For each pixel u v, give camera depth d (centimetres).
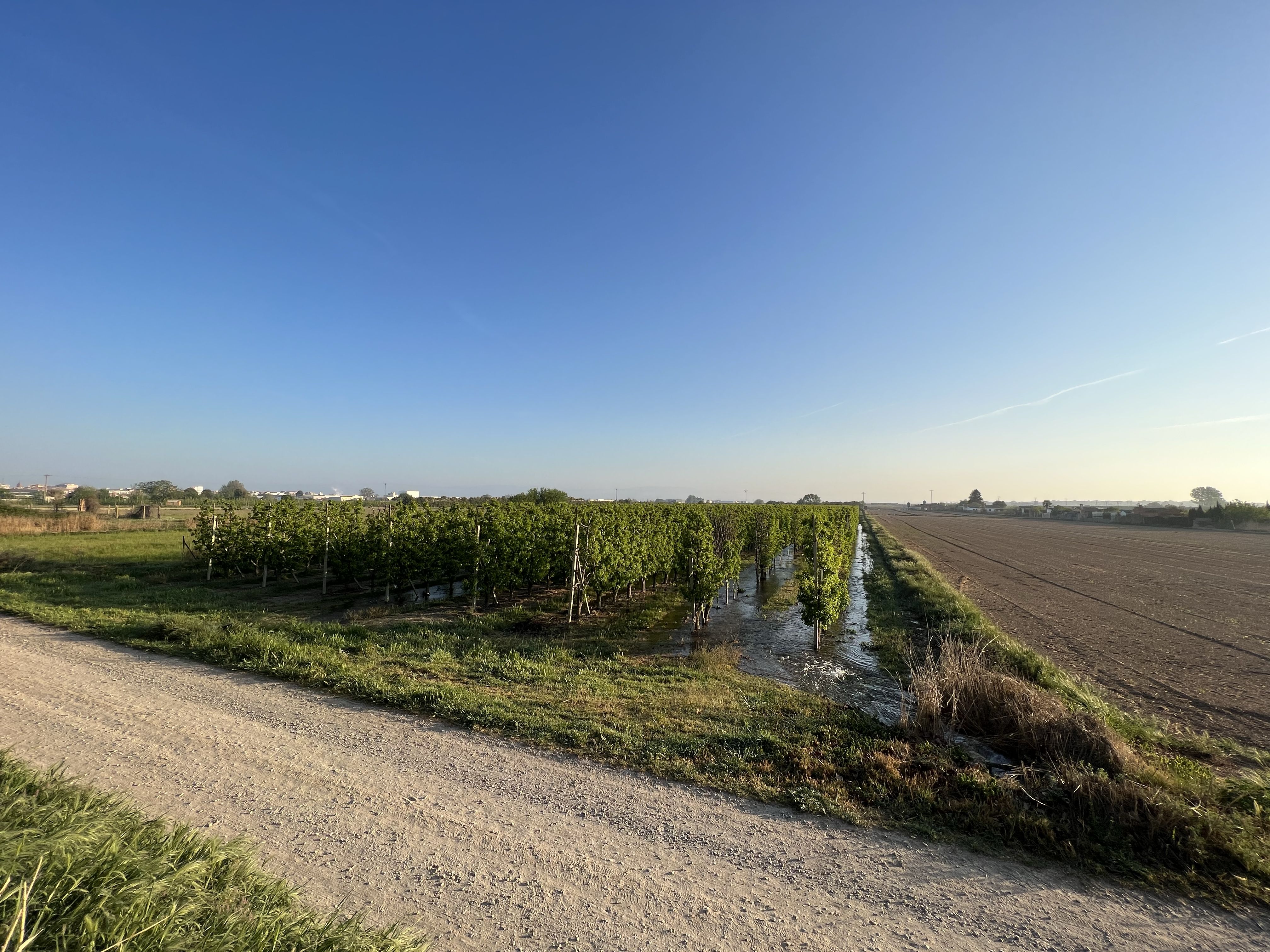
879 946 332
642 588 1950
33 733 589
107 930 246
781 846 437
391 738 623
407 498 2223
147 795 474
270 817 450
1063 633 1397
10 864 262
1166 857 426
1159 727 766
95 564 2045
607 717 702
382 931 307
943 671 791
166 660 888
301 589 1842
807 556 2002
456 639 1148
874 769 564
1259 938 347
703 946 326
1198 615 1623
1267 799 506
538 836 438
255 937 277
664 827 459
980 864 421
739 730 668
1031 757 638
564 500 4241
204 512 2011
